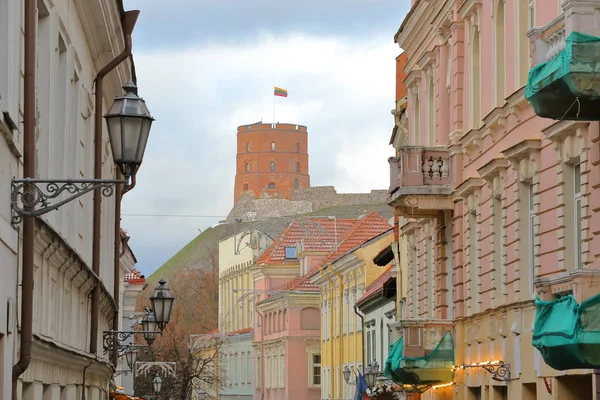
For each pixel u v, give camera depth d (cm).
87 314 3111
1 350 1817
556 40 2597
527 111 3416
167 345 12631
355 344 8312
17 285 1930
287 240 13262
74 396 2923
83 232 3034
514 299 3491
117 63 3278
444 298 4556
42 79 2294
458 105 4269
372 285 7738
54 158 2469
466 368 4131
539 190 3250
